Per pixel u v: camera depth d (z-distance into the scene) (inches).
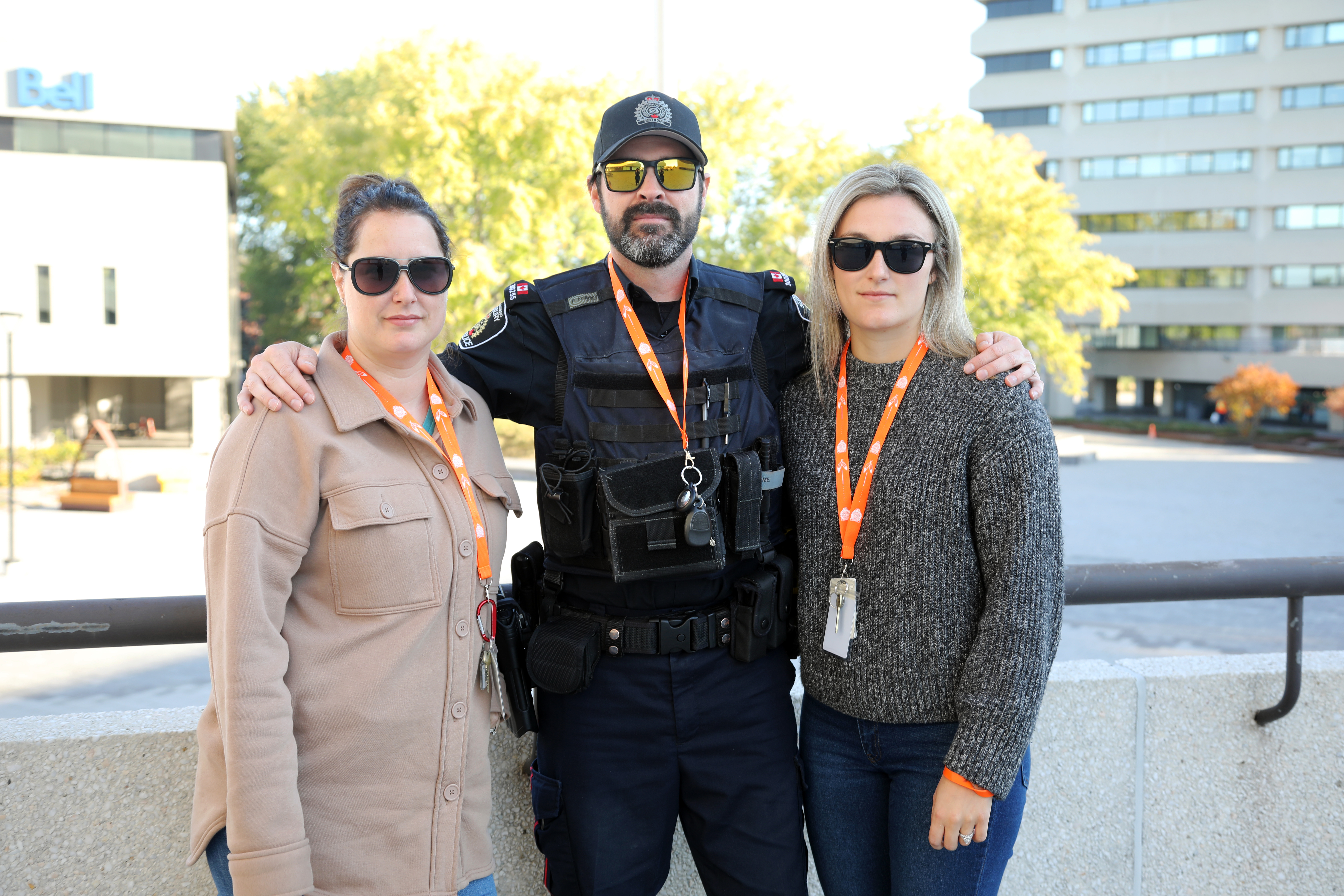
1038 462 62.4
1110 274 1018.1
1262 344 1825.8
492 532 64.7
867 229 67.4
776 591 71.4
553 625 70.6
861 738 68.3
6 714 263.0
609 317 76.2
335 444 57.7
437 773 59.7
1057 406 2081.7
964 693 61.9
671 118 74.8
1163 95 1894.7
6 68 1039.0
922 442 65.9
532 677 68.6
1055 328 1048.8
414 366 62.7
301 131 920.9
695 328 76.1
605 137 76.4
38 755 71.9
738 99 786.2
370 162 831.7
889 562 66.0
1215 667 90.6
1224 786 89.4
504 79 749.9
